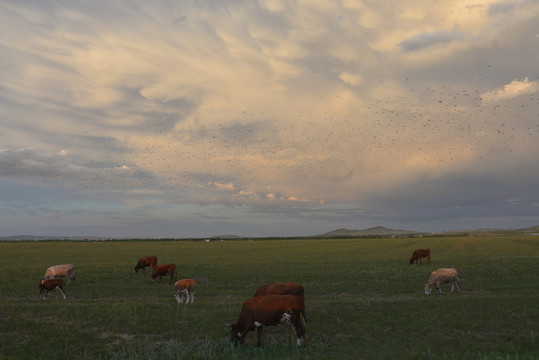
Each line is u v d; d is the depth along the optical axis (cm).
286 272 3666
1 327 1608
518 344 1355
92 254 6172
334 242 10875
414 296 2470
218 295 2725
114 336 1525
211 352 1325
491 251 6075
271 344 1382
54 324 1669
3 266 4166
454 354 1275
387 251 6575
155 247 8425
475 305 1895
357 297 2481
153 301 2416
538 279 3066
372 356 1265
